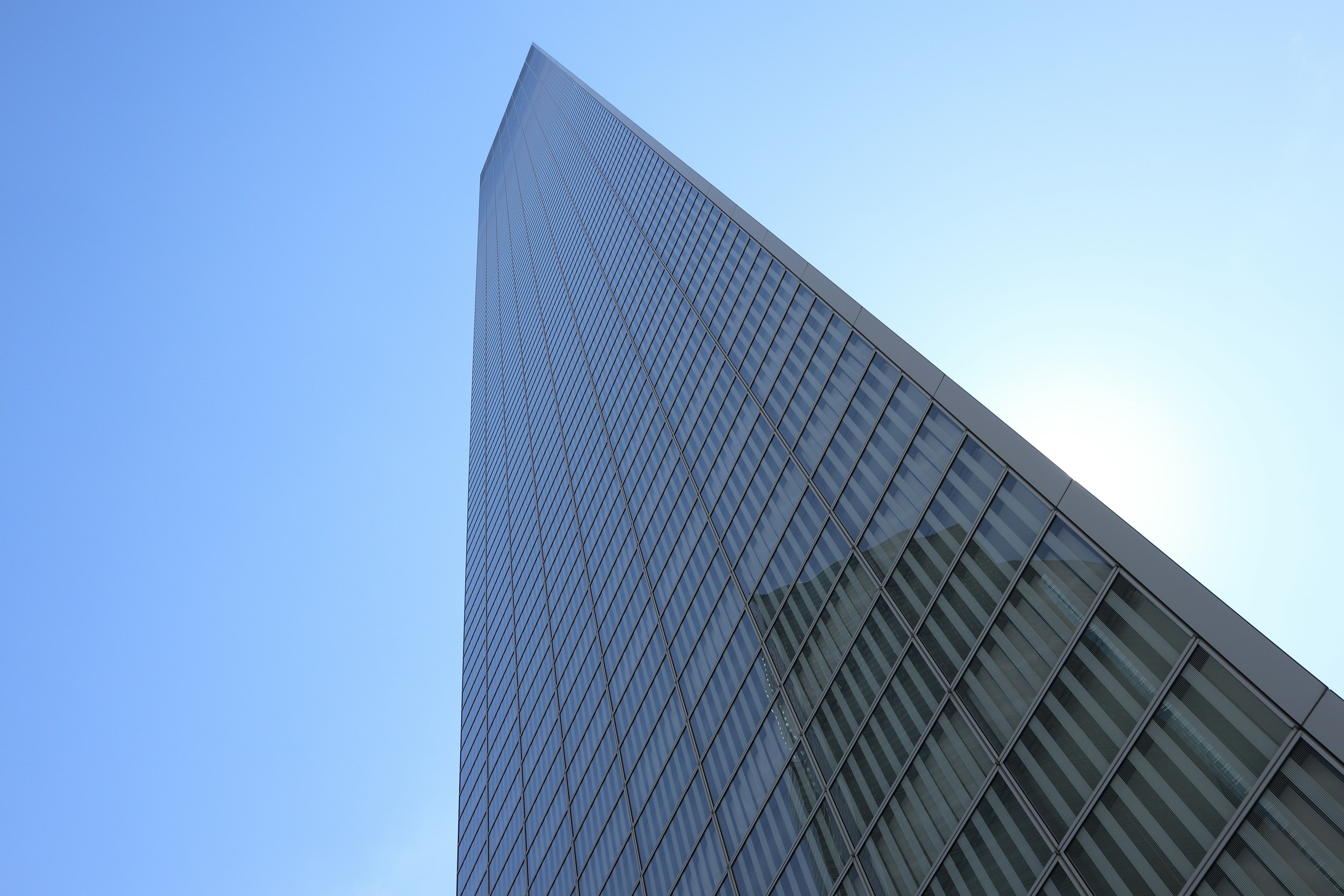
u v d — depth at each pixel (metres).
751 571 31.28
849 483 26.61
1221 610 14.74
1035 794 17.00
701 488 38.06
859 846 21.56
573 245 89.25
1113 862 15.12
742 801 27.55
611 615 44.31
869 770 22.03
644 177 72.56
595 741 41.44
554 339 82.62
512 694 59.00
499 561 76.19
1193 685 14.73
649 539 42.44
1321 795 12.62
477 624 78.62
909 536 23.00
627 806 35.81
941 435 23.05
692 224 54.91
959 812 18.70
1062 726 16.88
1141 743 15.27
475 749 66.19
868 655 23.34
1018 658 18.36
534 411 80.44
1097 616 16.80
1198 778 14.23
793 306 35.53
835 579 25.89
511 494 79.06
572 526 56.59
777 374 34.53
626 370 56.00
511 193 142.12
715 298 45.34
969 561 20.53
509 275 119.44
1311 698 13.17
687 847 30.09
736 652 30.69
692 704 32.84
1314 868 12.45
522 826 48.97
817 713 24.98
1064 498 18.39
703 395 41.62
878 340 27.77
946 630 20.69
